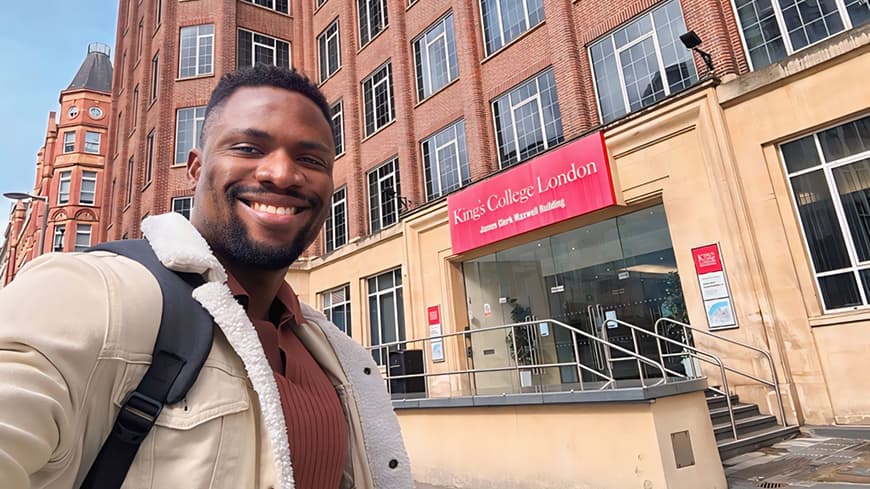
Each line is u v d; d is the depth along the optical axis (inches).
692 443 209.8
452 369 486.9
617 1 419.8
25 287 28.9
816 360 284.5
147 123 791.1
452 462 281.0
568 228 424.8
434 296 523.2
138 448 29.5
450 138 558.3
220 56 741.9
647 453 201.9
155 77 804.6
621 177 385.7
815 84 300.7
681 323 326.0
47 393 25.4
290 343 52.0
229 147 46.4
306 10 815.1
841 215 292.0
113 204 924.0
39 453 24.7
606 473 215.0
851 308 281.7
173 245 37.6
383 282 603.5
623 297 390.0
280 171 45.4
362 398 57.7
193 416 31.1
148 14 837.8
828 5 313.1
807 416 283.1
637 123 374.9
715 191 332.2
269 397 35.6
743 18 351.6
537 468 241.6
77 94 1376.7
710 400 297.3
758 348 301.6
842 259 288.8
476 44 540.1
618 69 418.3
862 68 283.9
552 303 437.4
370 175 662.5
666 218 369.7
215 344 35.7
